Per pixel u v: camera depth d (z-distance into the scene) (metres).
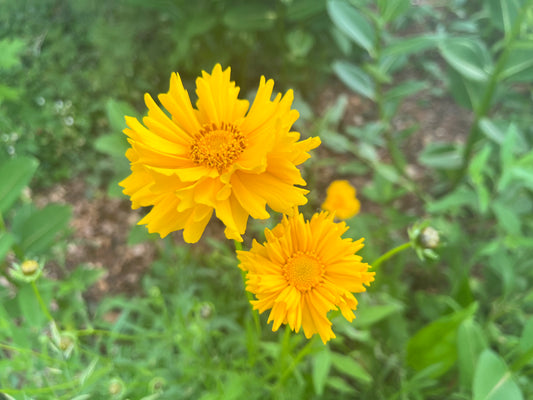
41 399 0.15
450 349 0.18
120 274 0.31
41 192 0.35
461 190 0.22
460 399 0.21
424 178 0.36
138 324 0.23
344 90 0.42
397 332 0.23
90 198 0.35
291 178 0.11
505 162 0.18
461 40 0.24
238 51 0.35
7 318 0.15
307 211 0.32
